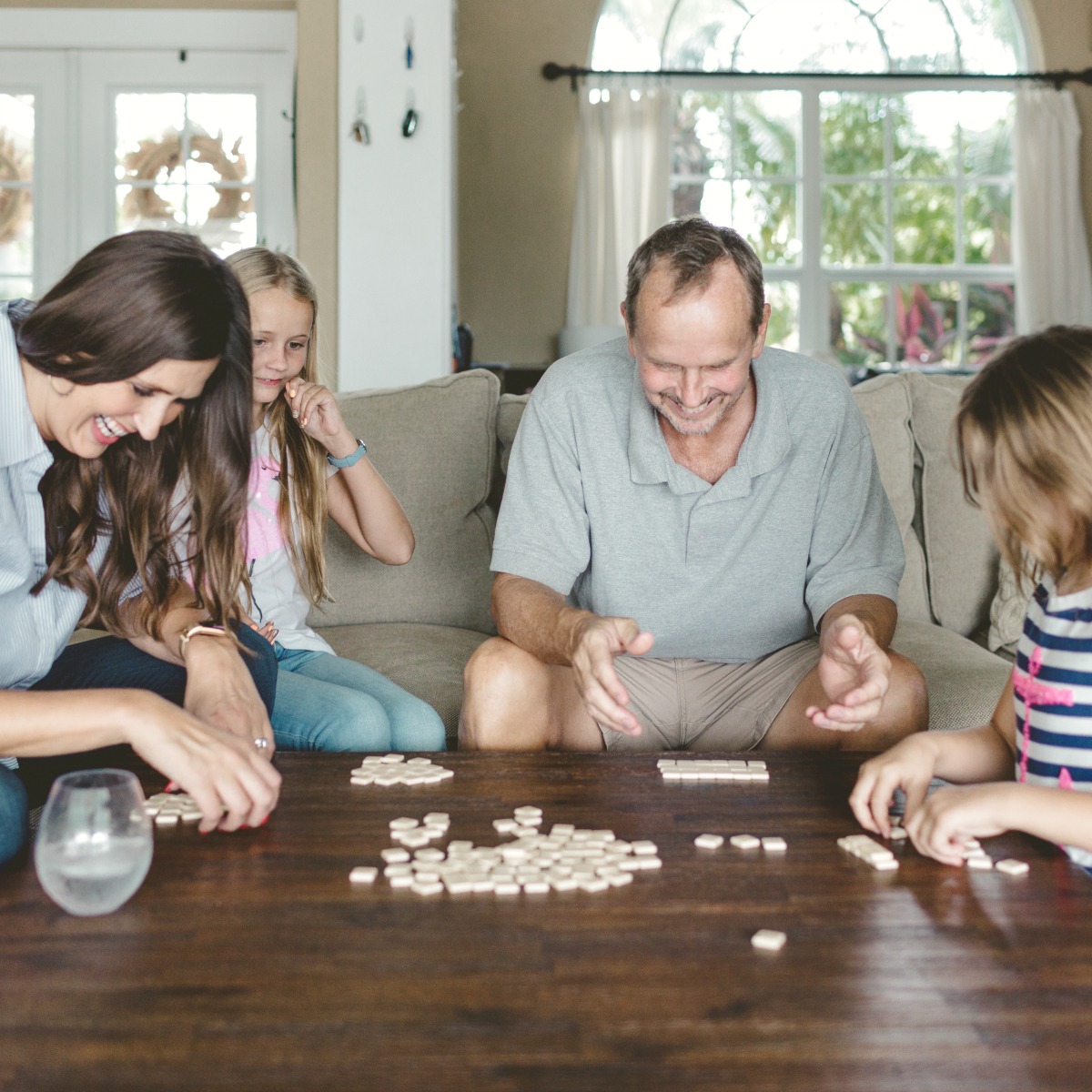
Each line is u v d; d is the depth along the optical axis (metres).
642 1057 0.73
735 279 1.56
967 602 2.49
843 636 1.37
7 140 4.66
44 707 1.09
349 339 4.08
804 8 6.44
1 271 4.73
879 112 6.50
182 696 1.57
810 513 1.85
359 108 4.00
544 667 1.69
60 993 0.81
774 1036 0.76
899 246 6.57
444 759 1.42
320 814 1.21
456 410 2.56
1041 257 6.39
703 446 1.83
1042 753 1.22
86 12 4.55
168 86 4.62
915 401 2.62
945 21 6.47
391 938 0.91
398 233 4.05
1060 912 0.97
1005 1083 0.71
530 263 6.42
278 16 4.57
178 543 1.61
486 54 6.34
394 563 2.23
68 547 1.44
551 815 1.21
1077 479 1.13
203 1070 0.72
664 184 6.34
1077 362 1.14
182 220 4.69
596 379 1.88
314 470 2.08
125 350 1.17
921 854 1.11
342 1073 0.71
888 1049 0.75
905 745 1.24
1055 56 6.41
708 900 0.99
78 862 0.93
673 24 6.41
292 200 4.68
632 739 1.86
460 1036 0.76
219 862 1.07
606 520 1.85
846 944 0.90
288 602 2.09
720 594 1.86
